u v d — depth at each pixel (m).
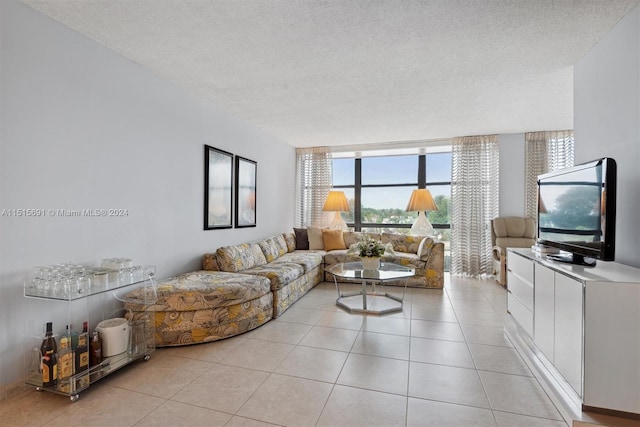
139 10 2.03
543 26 2.18
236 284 2.87
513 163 5.08
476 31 2.24
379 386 2.01
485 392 1.95
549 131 4.90
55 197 2.17
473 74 2.93
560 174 2.30
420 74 2.93
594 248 1.86
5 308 1.92
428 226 5.48
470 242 5.23
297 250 5.50
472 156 5.23
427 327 3.03
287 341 2.71
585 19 2.10
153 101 2.96
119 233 2.64
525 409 1.78
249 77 3.03
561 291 1.86
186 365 2.29
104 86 2.49
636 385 1.54
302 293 4.11
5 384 1.92
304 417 1.71
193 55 2.62
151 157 2.95
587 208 1.94
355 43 2.41
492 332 2.90
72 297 1.91
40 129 2.08
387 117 4.25
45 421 1.68
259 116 4.26
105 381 2.08
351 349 2.55
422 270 4.60
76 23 2.18
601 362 1.59
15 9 1.94
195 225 3.53
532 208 4.97
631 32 2.02
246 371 2.20
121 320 2.37
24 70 1.99
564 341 1.82
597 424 1.55
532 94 3.41
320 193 6.14
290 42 2.40
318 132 5.09
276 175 5.48
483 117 4.23
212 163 3.79
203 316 2.65
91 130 2.40
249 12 2.04
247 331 2.91
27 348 2.01
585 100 2.55
